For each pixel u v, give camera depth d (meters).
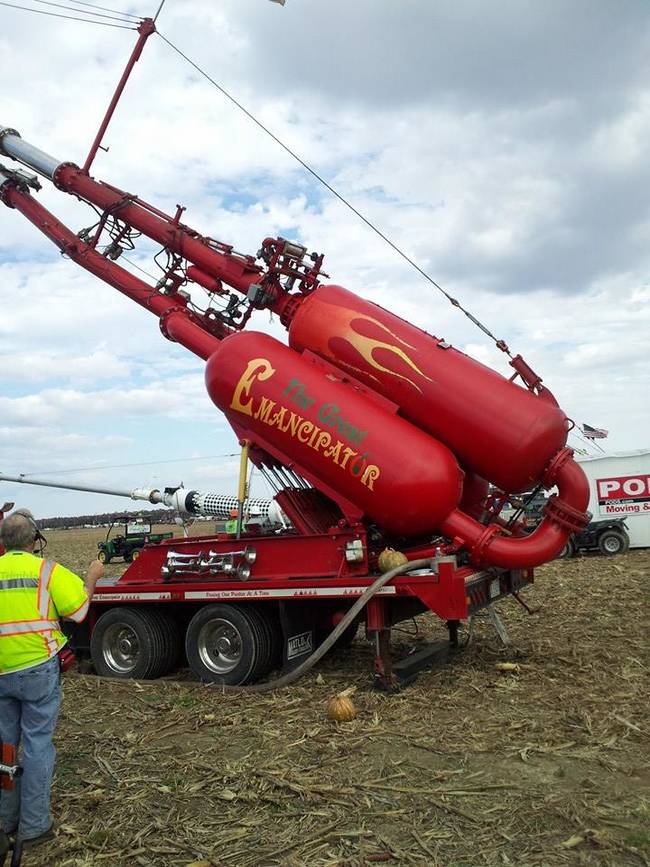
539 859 3.49
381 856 3.60
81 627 8.68
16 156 10.41
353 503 6.96
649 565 16.08
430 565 6.41
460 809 4.05
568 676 6.60
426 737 5.25
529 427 6.55
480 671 6.96
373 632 6.59
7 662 3.96
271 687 6.89
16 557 4.18
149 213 9.34
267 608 7.49
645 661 7.04
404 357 6.98
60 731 5.91
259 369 7.41
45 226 10.08
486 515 7.17
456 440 6.80
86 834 4.00
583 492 6.66
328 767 4.78
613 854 3.50
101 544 28.34
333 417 6.91
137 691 7.28
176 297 9.27
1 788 3.80
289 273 7.81
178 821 4.10
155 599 7.84
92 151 9.80
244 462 7.66
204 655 7.48
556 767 4.59
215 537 8.49
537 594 11.98
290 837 3.86
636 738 5.02
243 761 4.97
